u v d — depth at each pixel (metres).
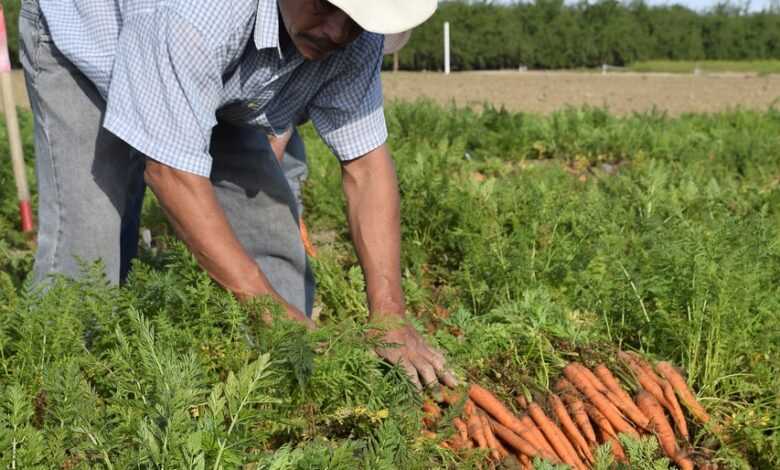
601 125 12.32
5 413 2.77
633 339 4.26
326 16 2.83
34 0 3.46
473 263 4.77
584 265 4.51
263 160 3.92
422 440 2.98
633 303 4.19
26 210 5.96
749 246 4.34
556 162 9.97
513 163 10.51
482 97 21.47
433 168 7.26
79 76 3.47
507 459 3.30
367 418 3.07
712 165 9.86
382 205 3.53
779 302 4.19
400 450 2.83
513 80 30.31
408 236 5.66
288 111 3.46
